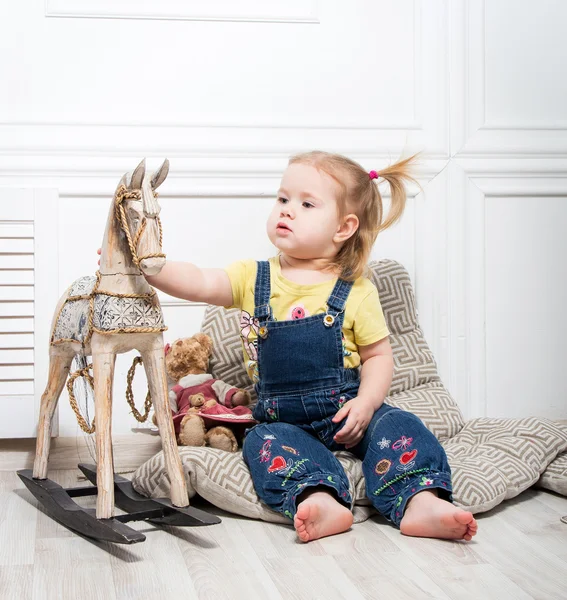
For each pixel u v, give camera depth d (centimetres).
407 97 194
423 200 195
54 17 181
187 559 117
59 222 181
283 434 138
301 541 125
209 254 188
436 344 197
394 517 130
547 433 158
